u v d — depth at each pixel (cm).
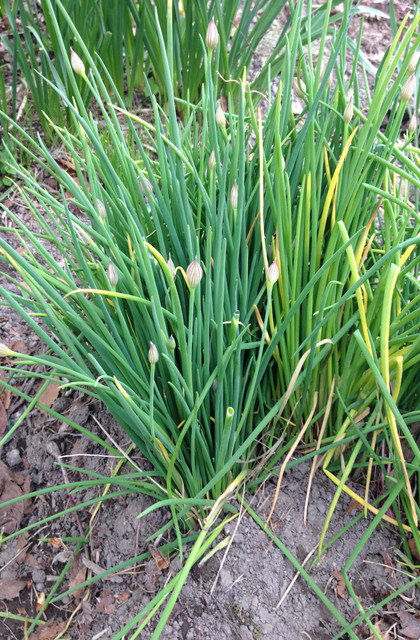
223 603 46
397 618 45
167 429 48
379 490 51
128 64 93
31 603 52
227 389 44
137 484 47
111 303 46
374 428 45
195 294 42
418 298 43
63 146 88
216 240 39
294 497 50
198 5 78
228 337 45
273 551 48
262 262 48
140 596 48
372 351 39
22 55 80
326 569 47
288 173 46
